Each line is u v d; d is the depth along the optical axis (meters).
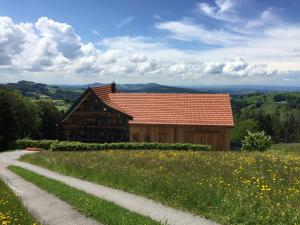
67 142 46.25
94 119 53.66
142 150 38.78
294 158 23.59
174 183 15.92
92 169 22.98
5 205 13.59
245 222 11.35
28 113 88.75
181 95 54.81
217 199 13.23
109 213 12.94
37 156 37.66
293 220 10.75
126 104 55.31
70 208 14.58
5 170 30.98
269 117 135.62
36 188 19.77
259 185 14.73
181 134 49.88
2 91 74.31
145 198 15.79
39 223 11.99
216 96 53.59
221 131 48.78
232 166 20.23
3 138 67.31
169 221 12.14
